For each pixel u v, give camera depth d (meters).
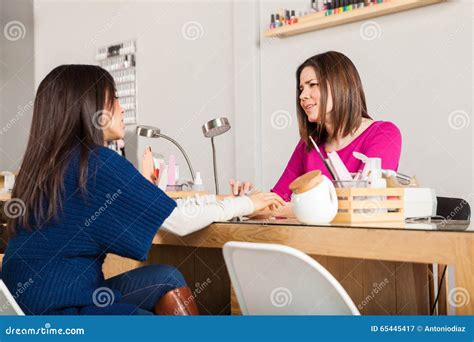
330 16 3.72
